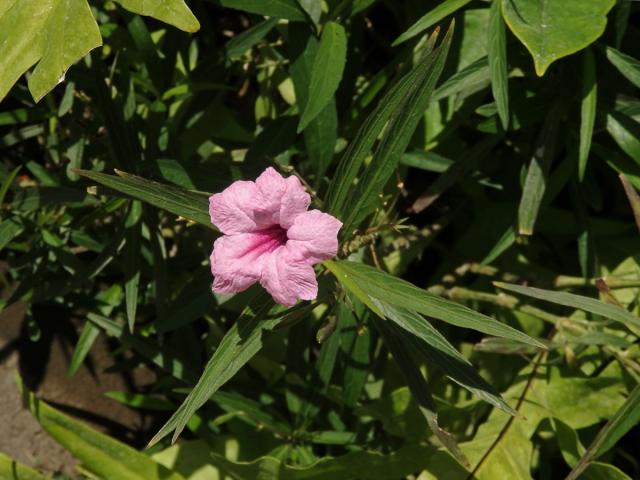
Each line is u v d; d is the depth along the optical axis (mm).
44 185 699
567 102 666
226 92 764
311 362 760
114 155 668
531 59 670
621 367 689
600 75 668
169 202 572
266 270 552
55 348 779
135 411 779
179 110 721
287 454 707
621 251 728
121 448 694
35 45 624
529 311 698
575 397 694
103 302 718
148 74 691
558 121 662
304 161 715
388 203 723
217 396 690
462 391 718
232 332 576
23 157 782
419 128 696
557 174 688
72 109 705
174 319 666
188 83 693
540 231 741
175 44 691
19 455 765
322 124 659
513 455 684
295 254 548
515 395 703
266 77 738
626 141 664
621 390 687
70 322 784
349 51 703
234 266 553
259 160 663
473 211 760
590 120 642
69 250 704
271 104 739
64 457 770
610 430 612
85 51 607
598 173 755
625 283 687
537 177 662
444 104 691
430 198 683
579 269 751
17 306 779
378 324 629
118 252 718
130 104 676
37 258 710
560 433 688
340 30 639
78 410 774
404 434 702
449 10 628
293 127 685
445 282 733
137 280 672
